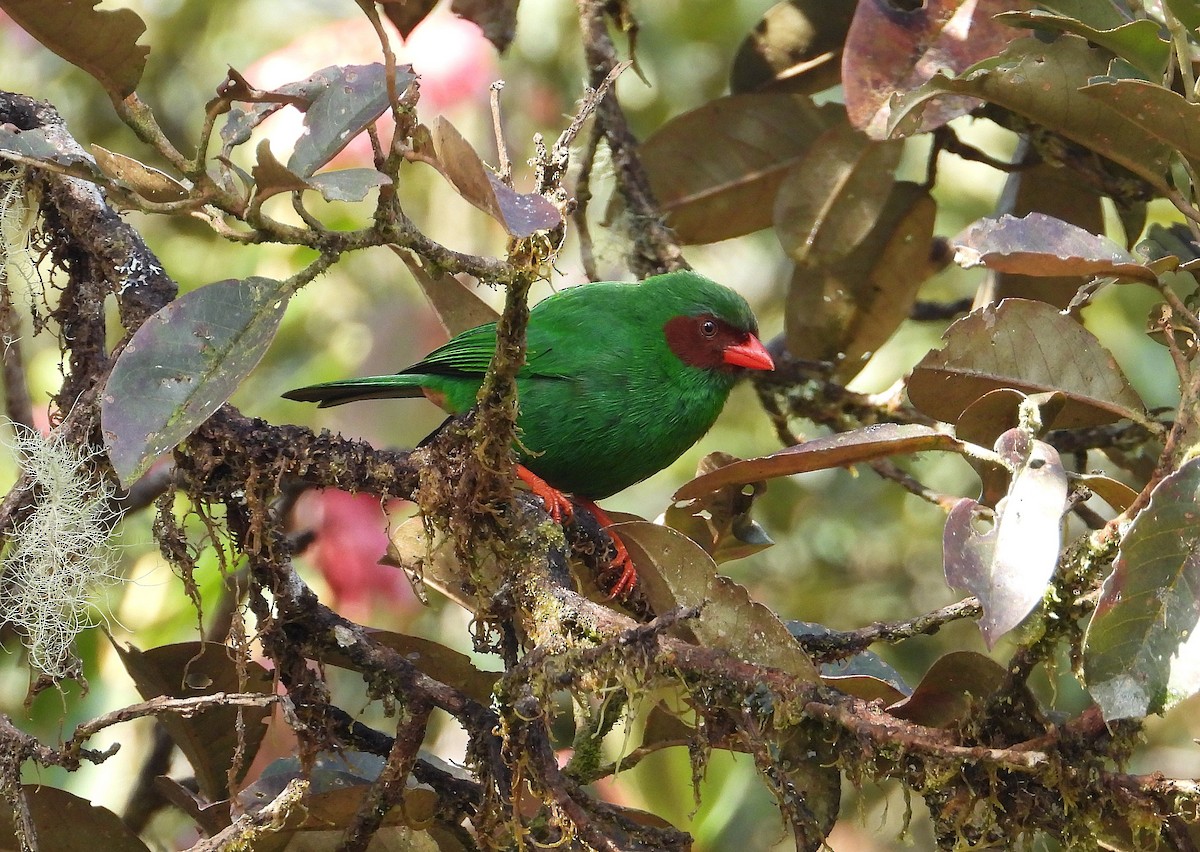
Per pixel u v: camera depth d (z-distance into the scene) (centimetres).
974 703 598
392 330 1248
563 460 984
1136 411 651
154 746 910
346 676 1274
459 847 734
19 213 723
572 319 977
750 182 1054
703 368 997
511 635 650
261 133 1225
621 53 1410
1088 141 661
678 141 1045
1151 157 649
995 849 628
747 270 1564
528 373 961
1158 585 503
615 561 805
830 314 1038
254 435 661
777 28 1027
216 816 693
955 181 1389
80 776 1039
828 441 597
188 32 1398
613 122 1037
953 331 653
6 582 695
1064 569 562
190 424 572
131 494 943
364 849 665
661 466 1038
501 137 594
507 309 558
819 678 583
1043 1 696
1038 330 655
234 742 734
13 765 593
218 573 1049
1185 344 672
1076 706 1192
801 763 621
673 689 706
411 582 716
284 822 617
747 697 575
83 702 1033
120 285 697
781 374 1050
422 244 591
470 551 647
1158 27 631
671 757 935
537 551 639
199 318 594
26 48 1360
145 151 1359
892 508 1430
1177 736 1309
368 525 1058
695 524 779
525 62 1341
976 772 554
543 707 552
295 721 646
